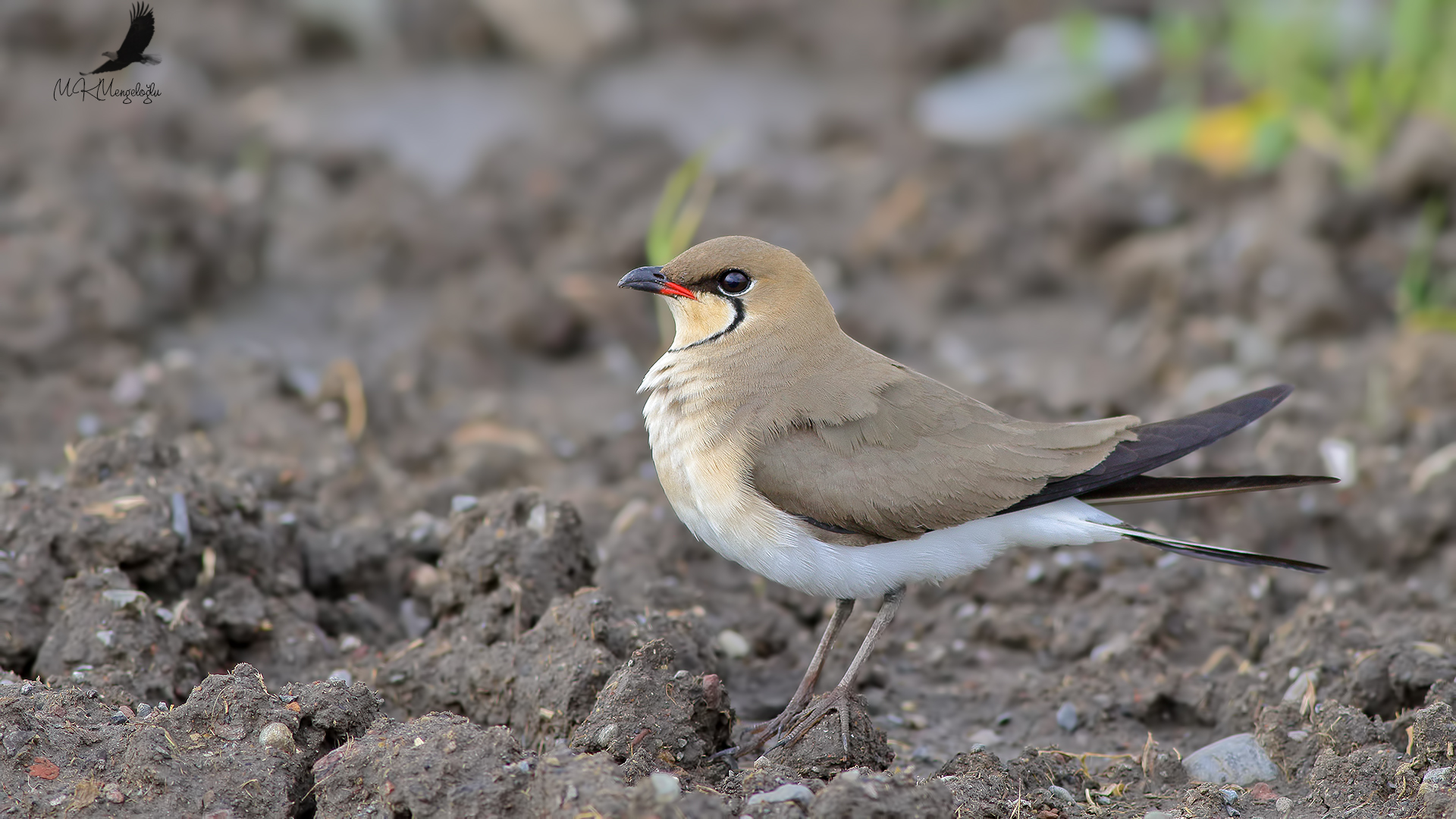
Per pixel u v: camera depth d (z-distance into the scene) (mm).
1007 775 8461
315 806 7703
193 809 7258
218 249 17250
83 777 7336
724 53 25109
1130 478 9031
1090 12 24297
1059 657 10648
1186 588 11133
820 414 8992
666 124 22266
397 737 7523
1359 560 12242
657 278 9523
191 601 9414
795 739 8633
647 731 7953
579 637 8797
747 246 9508
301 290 17672
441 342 16078
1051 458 8852
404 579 10695
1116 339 16734
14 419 13336
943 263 18000
